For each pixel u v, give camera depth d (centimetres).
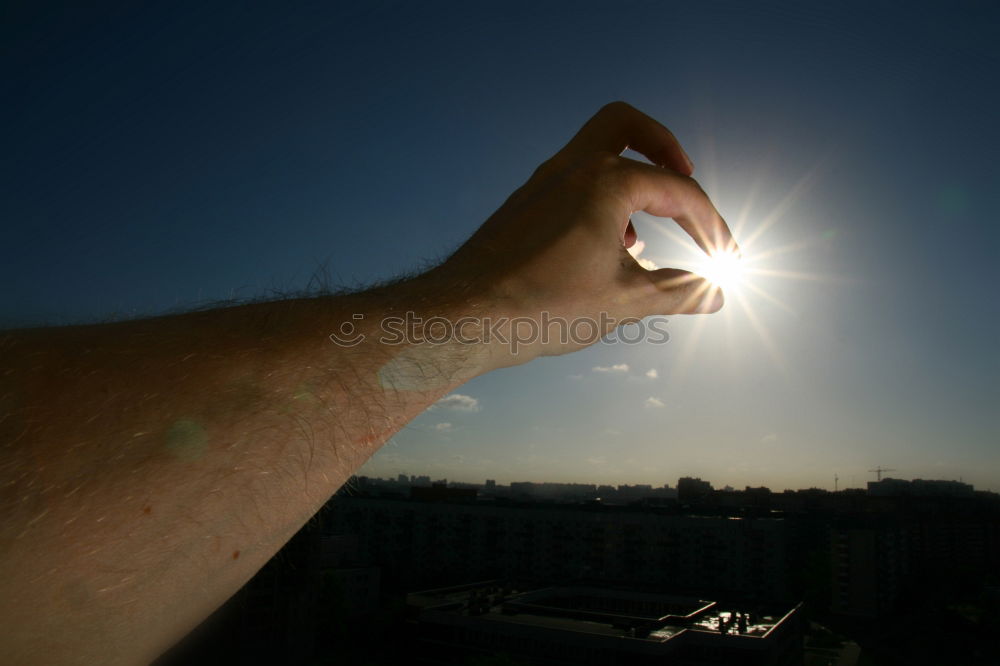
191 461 22
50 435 20
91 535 19
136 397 22
